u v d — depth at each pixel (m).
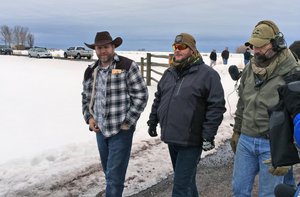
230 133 8.15
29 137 7.97
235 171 3.47
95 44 4.05
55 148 6.82
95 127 4.27
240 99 3.59
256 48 3.21
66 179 5.36
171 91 3.81
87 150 6.79
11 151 6.91
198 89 3.66
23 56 46.88
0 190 5.00
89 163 5.98
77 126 9.03
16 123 9.29
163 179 5.45
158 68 25.77
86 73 4.38
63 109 11.27
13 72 22.67
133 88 4.11
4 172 5.65
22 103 12.19
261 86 3.26
